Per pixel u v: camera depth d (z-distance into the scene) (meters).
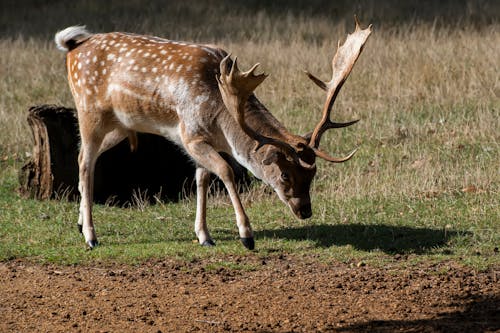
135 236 19.86
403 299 14.74
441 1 51.81
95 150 19.61
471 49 34.94
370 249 17.89
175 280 16.19
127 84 18.61
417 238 18.45
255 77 16.64
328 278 16.05
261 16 49.44
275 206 21.97
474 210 20.05
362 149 26.30
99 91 19.11
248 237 17.75
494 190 21.53
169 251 18.09
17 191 24.08
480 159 24.19
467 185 22.05
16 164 26.45
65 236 19.84
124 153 23.78
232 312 14.30
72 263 17.47
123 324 13.84
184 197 23.67
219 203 22.66
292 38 42.34
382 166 24.67
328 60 36.12
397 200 21.41
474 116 28.16
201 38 45.47
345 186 23.05
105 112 19.27
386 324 13.49
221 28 47.72
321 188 23.50
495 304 14.36
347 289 15.37
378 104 30.06
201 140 18.09
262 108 18.09
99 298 15.20
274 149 16.62
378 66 34.25
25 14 55.59
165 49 18.66
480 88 30.61
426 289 15.26
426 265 16.67
